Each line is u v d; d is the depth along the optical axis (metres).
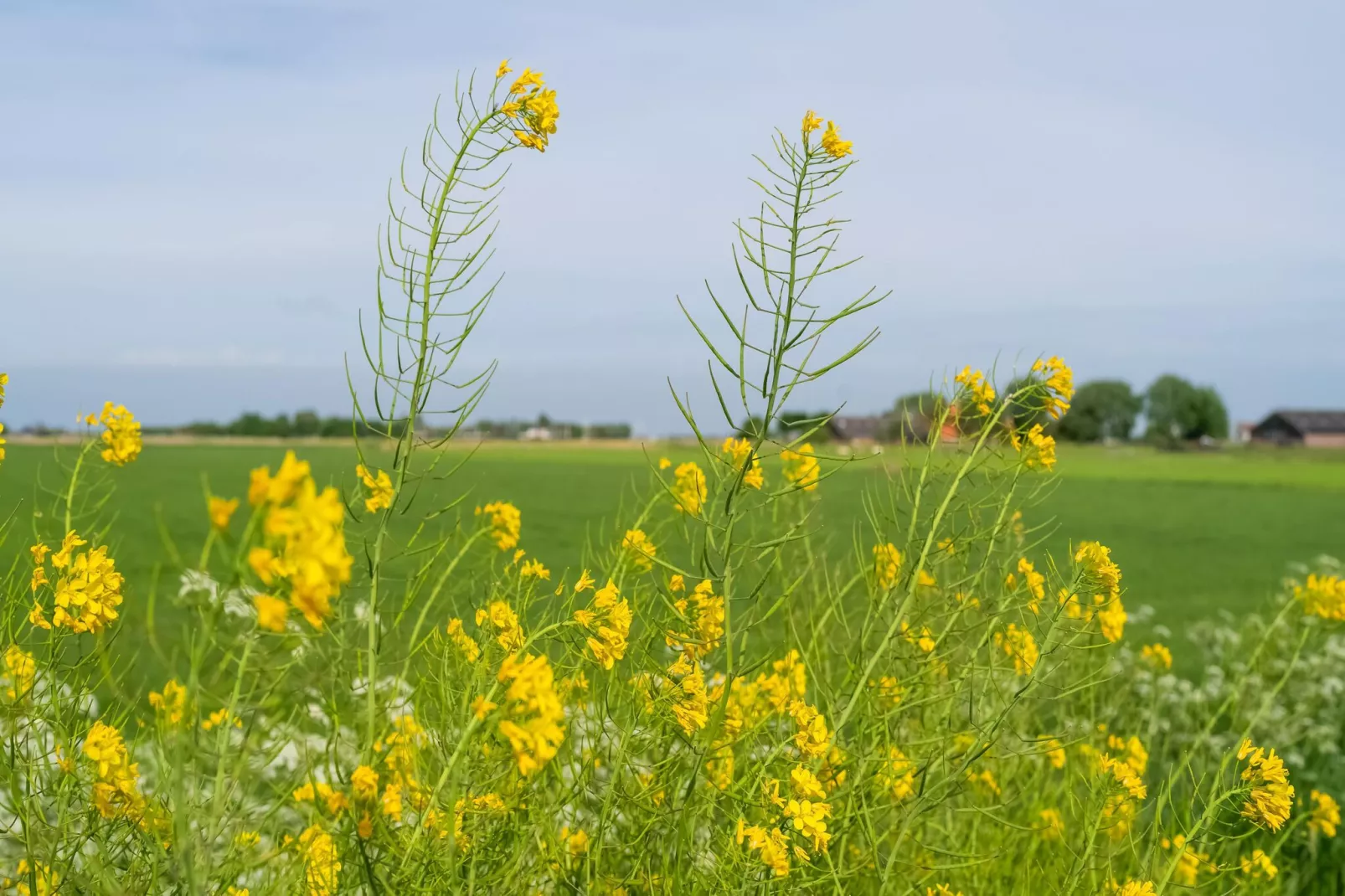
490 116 2.09
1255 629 5.70
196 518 18.70
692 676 2.26
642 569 2.84
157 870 1.72
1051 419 2.84
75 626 2.07
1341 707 5.76
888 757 2.53
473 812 1.92
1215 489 41.41
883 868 2.63
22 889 1.83
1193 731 5.14
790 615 3.13
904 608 2.55
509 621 2.15
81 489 2.55
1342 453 82.81
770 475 2.93
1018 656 2.81
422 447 2.04
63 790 1.95
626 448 82.19
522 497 27.98
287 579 1.15
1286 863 4.14
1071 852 2.95
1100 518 28.06
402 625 2.65
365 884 1.81
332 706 2.06
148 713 2.10
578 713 2.49
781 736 2.60
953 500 2.79
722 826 2.32
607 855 2.39
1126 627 7.82
